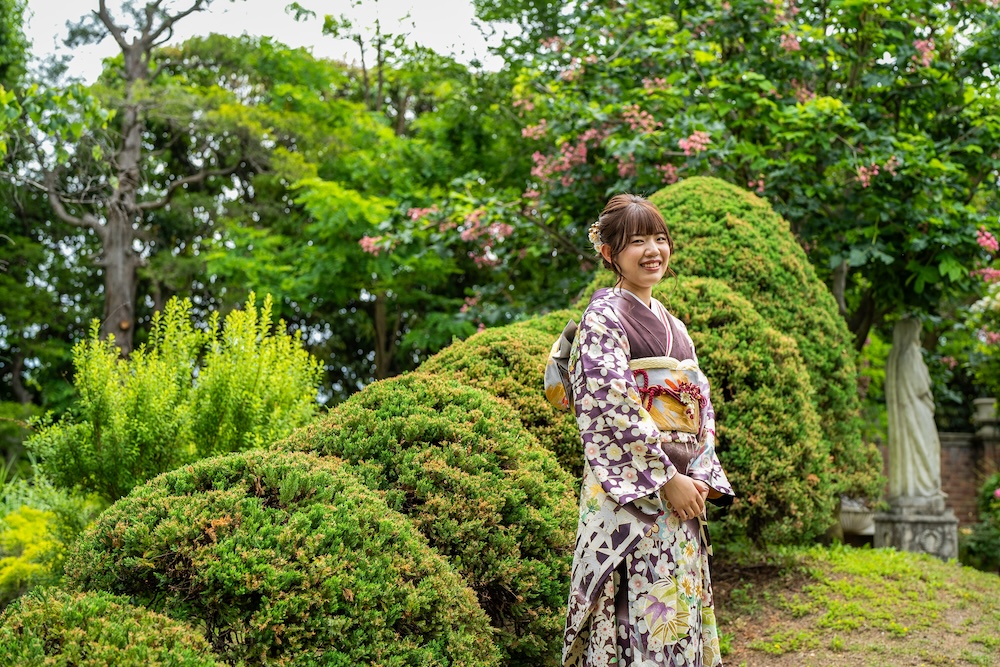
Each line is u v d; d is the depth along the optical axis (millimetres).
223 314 12117
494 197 7625
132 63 13109
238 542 2260
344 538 2373
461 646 2389
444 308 12867
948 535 6594
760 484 4102
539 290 9828
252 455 2645
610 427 2299
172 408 4574
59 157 6777
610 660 2297
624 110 6688
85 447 4441
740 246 4750
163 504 2379
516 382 3814
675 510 2324
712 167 6715
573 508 3031
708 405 2529
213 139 12977
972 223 6379
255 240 11625
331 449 2957
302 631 2168
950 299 7523
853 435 4844
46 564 4340
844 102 7184
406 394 3184
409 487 2832
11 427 10789
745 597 4301
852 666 3506
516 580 2768
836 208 6836
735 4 6859
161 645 1983
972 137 6914
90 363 4574
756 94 6449
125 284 12531
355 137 12633
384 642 2244
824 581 4426
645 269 2457
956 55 7020
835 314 5074
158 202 13008
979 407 11352
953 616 4039
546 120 7648
